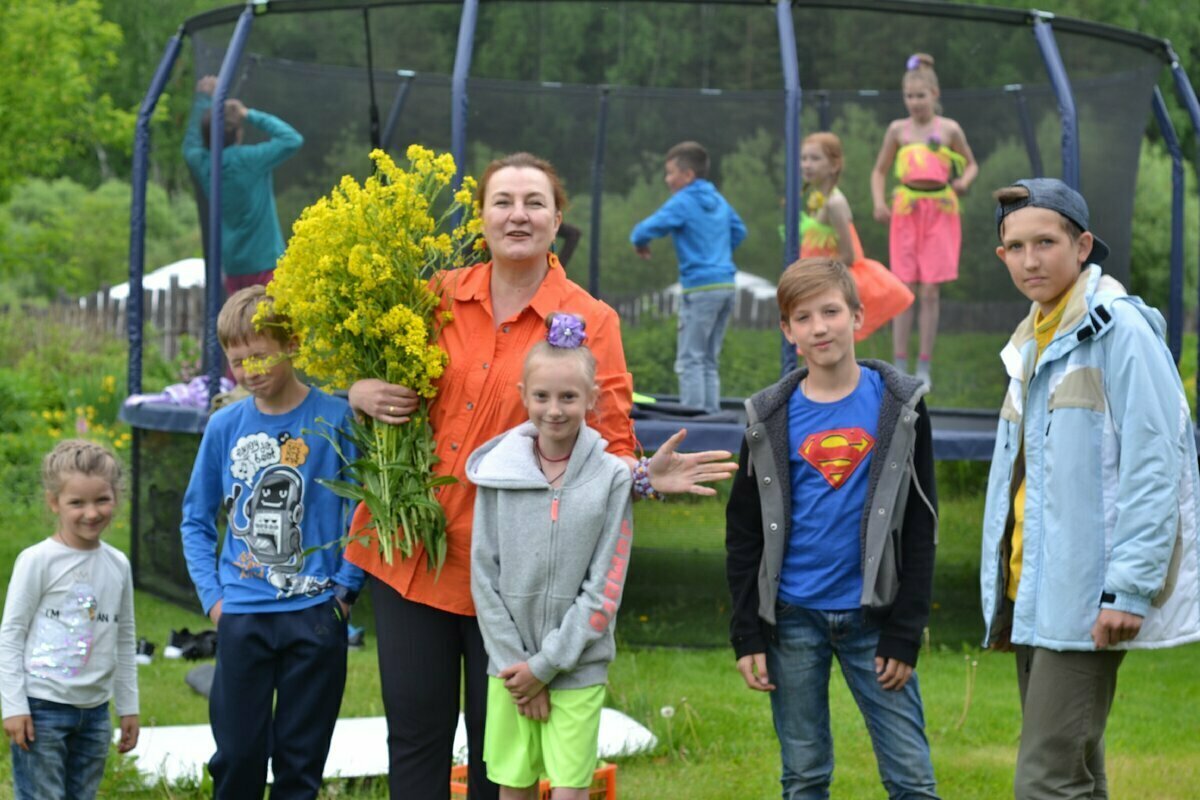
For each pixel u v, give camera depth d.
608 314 3.80
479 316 3.78
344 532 4.09
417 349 3.64
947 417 9.63
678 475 3.63
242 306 4.05
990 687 6.54
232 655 4.00
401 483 3.68
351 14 9.68
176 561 8.23
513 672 3.53
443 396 3.75
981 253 9.77
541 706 3.57
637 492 3.65
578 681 3.58
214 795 4.15
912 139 9.38
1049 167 9.44
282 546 4.03
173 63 8.84
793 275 3.93
